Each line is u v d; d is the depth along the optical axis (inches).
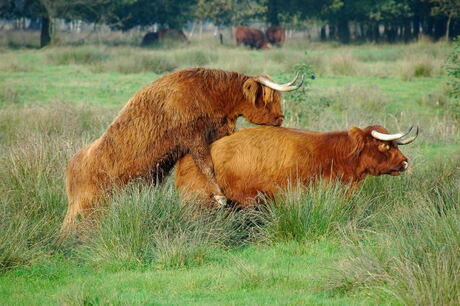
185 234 1056.8
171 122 1160.8
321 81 3257.9
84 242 1086.4
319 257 1005.2
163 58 3961.6
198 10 7421.3
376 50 5329.7
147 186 1151.6
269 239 1091.9
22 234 1031.6
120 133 1167.6
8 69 3774.6
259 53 5098.4
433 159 1611.7
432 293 770.2
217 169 1163.3
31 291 909.8
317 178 1145.4
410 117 2224.4
